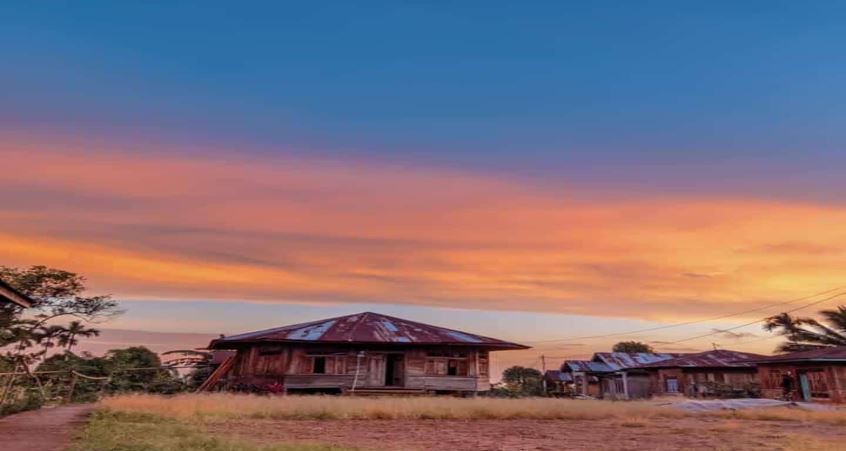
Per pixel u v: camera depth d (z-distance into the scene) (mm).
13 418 12352
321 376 25719
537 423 14812
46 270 28000
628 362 48031
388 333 28000
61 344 28375
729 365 37719
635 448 9641
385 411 15898
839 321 40875
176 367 35625
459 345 27203
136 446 7523
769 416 17688
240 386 25375
